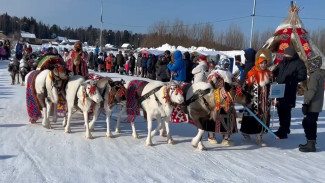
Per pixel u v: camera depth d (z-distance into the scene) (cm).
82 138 678
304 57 879
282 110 764
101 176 486
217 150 654
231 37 4844
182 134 759
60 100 742
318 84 645
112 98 661
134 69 2488
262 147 693
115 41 9631
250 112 671
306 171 555
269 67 795
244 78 784
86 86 654
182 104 648
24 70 1481
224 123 635
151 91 637
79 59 807
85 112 676
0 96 1160
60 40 8075
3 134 672
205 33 4734
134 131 707
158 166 543
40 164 518
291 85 745
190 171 528
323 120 1005
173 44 4409
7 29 10000
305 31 920
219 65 707
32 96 750
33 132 701
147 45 4512
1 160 526
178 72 844
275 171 548
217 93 620
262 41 4666
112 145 644
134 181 475
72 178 471
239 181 496
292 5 943
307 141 676
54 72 695
